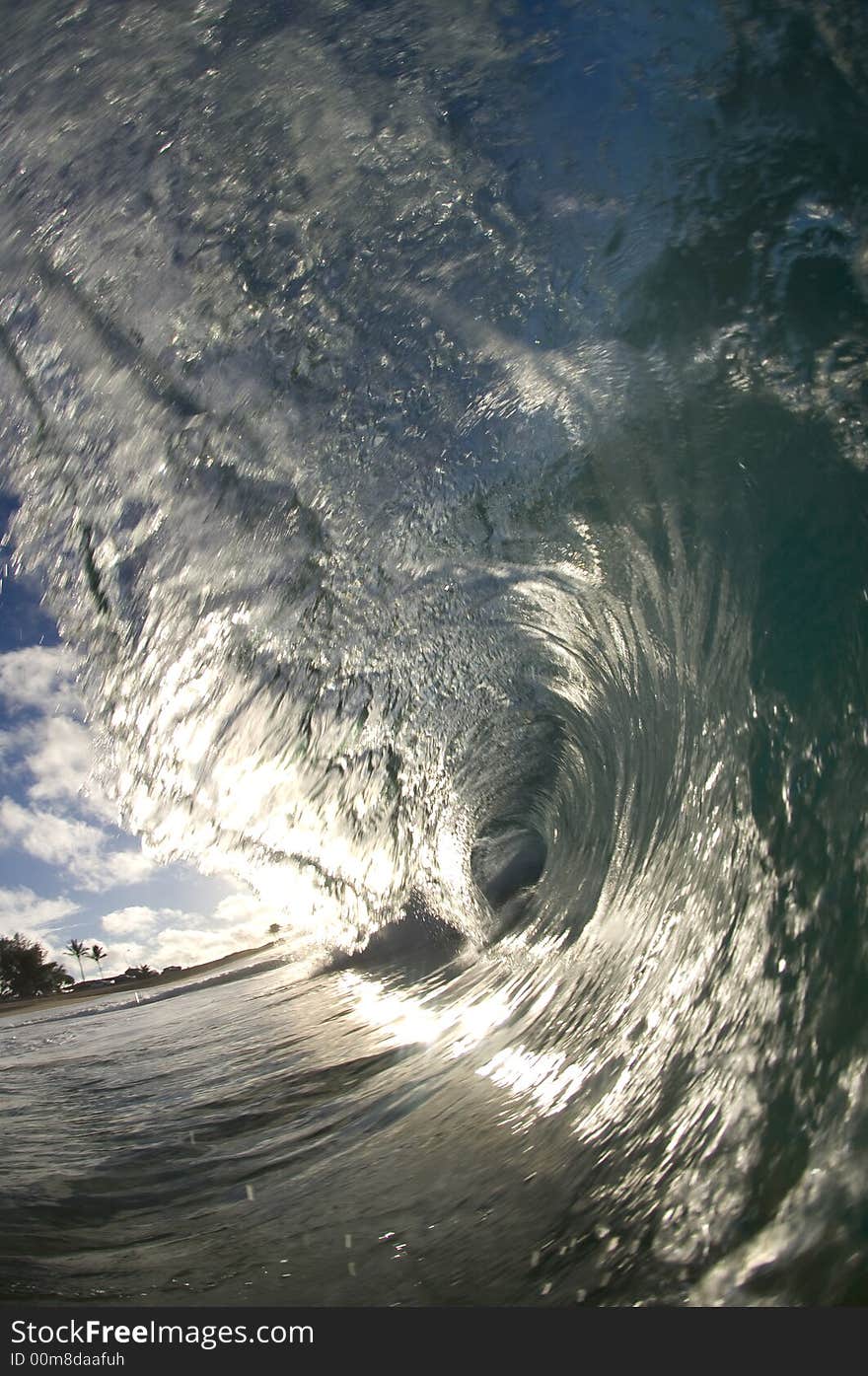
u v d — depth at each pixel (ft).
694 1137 6.27
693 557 11.42
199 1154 12.36
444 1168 8.77
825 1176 5.00
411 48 14.02
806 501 8.89
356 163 14.85
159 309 16.98
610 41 12.01
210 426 17.31
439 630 17.94
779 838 7.43
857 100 9.51
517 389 14.49
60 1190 11.38
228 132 15.72
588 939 13.14
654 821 12.48
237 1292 7.20
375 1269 7.00
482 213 13.74
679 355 11.37
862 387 8.68
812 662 8.00
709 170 10.85
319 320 15.85
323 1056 17.80
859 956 6.02
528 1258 6.24
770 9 10.46
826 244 9.46
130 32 15.66
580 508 14.43
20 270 17.56
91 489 18.39
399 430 16.08
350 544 17.26
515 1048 11.58
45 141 16.78
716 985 7.45
